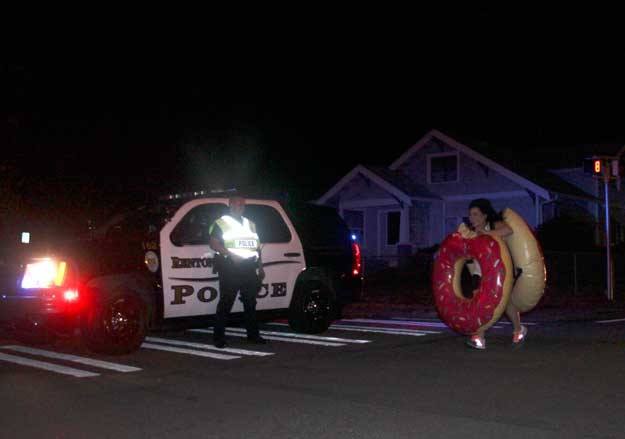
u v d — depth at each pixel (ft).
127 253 31.73
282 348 32.83
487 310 30.83
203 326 33.50
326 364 28.68
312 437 18.72
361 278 39.47
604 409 21.03
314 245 37.58
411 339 35.55
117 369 28.02
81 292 30.40
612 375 25.88
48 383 25.49
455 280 32.58
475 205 32.17
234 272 32.48
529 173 96.43
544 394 22.95
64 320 30.55
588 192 100.83
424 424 19.69
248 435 18.95
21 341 34.60
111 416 20.95
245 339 35.83
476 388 23.93
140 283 31.71
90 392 24.03
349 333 38.01
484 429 19.13
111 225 34.45
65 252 31.04
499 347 32.58
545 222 88.79
